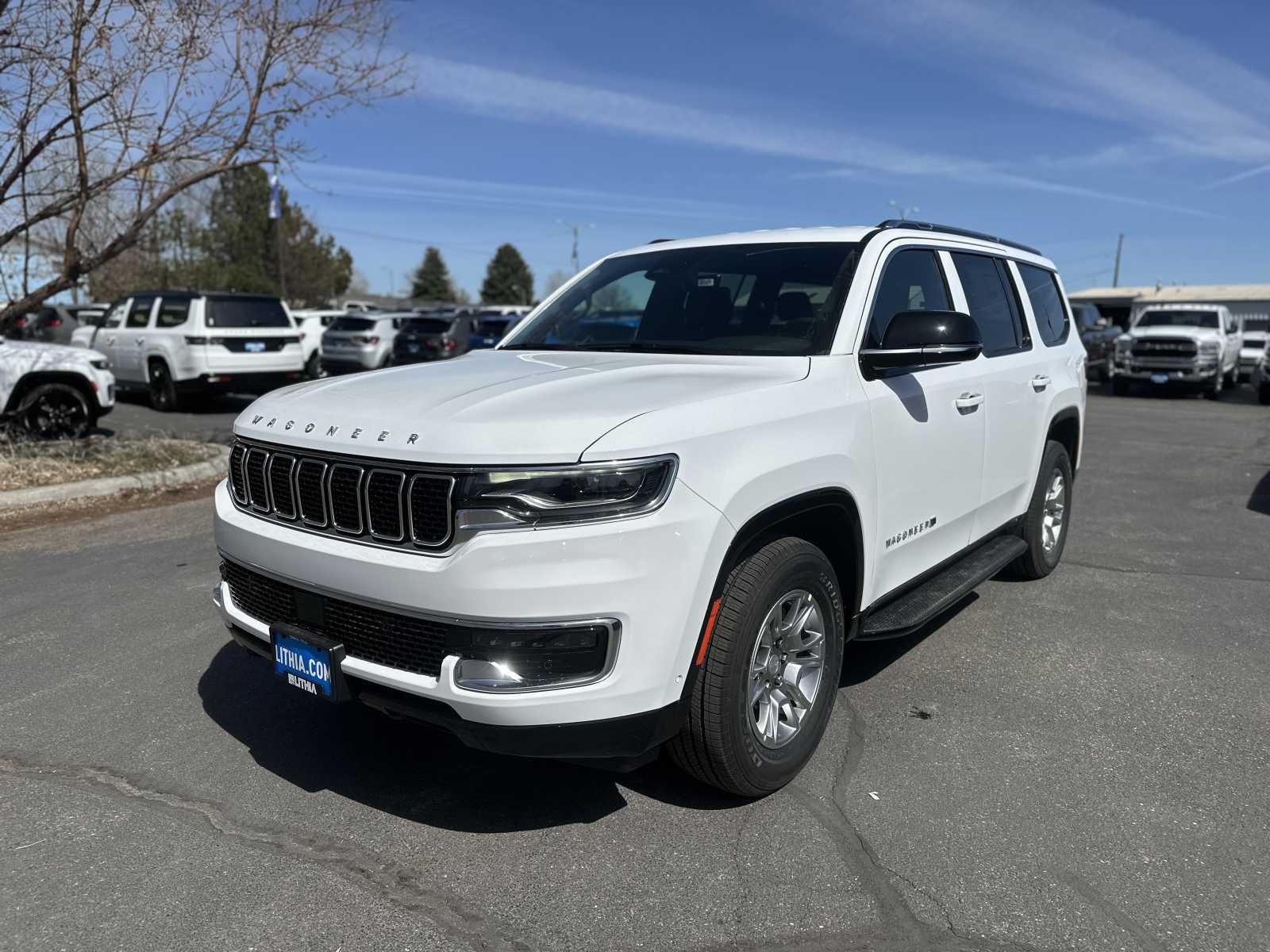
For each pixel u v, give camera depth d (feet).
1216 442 40.98
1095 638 15.57
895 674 14.05
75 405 35.45
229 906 8.52
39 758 11.25
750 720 9.91
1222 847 9.51
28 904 8.52
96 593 17.58
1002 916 8.43
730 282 12.91
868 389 11.47
